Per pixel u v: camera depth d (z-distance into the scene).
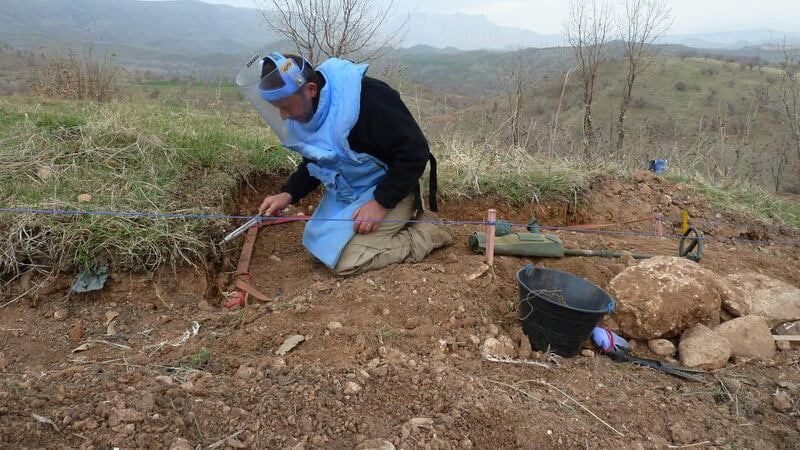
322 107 3.03
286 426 2.02
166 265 3.17
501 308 3.13
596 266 3.69
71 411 1.97
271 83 2.85
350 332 2.61
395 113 3.07
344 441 2.00
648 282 3.11
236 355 2.48
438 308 2.89
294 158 4.47
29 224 3.09
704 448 2.27
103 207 3.39
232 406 2.09
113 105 5.72
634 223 4.79
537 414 2.24
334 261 3.27
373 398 2.22
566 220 4.82
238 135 4.84
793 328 3.26
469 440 2.08
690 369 2.87
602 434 2.22
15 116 4.70
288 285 3.36
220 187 3.92
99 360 2.46
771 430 2.46
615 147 7.14
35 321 2.79
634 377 2.71
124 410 1.98
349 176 3.28
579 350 2.84
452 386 2.30
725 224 5.00
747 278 3.63
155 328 2.79
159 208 3.51
